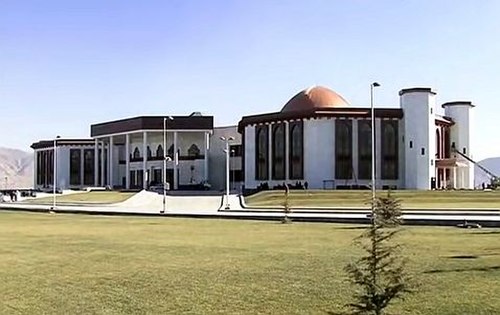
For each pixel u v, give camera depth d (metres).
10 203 83.88
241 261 20.17
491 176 102.38
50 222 43.97
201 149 103.75
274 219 44.16
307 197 67.81
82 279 16.81
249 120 89.38
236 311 12.82
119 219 47.47
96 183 116.31
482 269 17.56
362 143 82.69
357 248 23.42
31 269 18.81
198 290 15.02
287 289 14.99
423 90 81.88
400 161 83.06
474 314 12.05
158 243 26.59
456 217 40.94
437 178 86.38
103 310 13.00
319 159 82.50
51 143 126.75
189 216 50.00
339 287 15.11
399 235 27.92
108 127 108.50
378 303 9.92
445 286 14.80
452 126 94.06
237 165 101.50
